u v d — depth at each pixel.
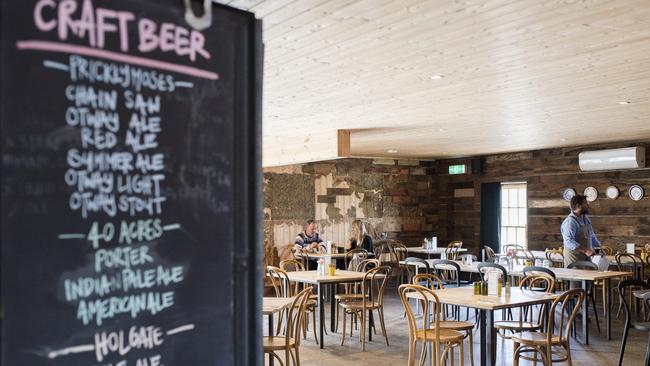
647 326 5.52
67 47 1.50
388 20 3.83
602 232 10.95
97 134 1.56
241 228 1.86
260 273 1.90
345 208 13.30
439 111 7.25
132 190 1.62
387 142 10.55
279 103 6.67
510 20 3.85
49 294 1.47
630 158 10.19
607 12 3.73
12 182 1.41
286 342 4.95
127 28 1.61
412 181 14.20
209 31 1.79
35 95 1.44
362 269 9.07
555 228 11.68
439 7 3.61
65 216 1.50
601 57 4.80
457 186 13.86
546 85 5.80
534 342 4.96
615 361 6.12
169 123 1.70
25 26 1.43
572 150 11.41
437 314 5.01
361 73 5.29
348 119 7.84
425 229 14.25
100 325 1.56
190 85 1.74
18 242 1.42
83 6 1.52
